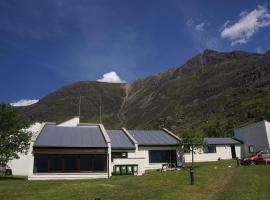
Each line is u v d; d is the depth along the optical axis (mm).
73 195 21031
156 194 20484
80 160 36188
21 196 21547
